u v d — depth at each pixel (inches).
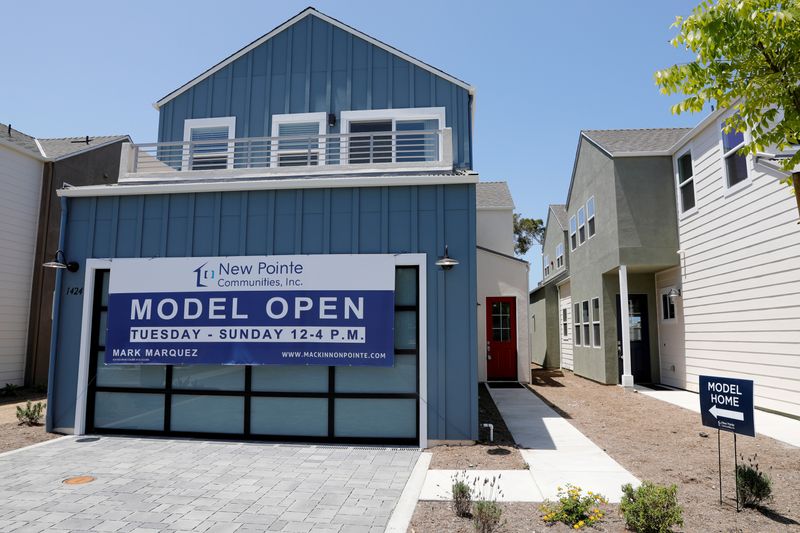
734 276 404.5
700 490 217.5
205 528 182.4
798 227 333.1
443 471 249.3
